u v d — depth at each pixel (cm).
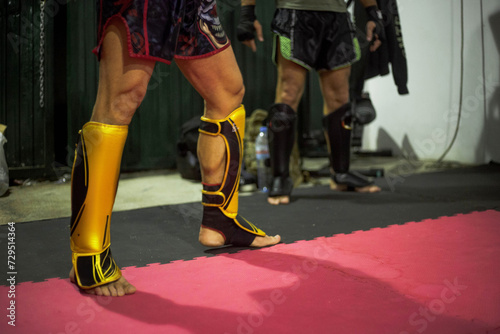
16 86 312
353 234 174
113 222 198
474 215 202
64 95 348
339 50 243
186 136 332
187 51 125
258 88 431
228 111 141
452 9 400
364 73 303
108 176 112
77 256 115
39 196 268
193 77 133
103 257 115
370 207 225
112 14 108
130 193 285
